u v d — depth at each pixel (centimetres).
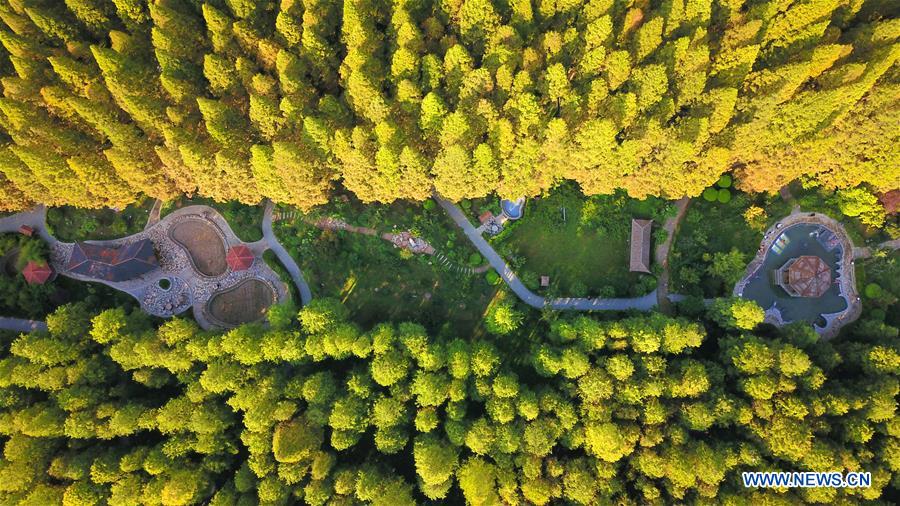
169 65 5516
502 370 6122
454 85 5634
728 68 5497
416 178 5797
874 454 5519
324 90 6053
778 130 5588
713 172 5844
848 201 6266
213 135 5459
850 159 5812
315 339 5828
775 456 5531
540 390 5972
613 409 5716
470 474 5644
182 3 5897
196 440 5784
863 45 5550
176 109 5519
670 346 5794
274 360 5888
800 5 5369
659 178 5875
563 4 5659
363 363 6359
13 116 5347
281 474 5588
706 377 5656
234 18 5800
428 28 5791
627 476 5734
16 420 5506
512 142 5609
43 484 5525
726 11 5575
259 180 5812
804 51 5434
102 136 5875
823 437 5591
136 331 6056
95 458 5631
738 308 5866
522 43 5678
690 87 5438
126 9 5672
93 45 5469
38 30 5672
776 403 5594
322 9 5706
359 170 5741
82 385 5775
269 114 5538
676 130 5534
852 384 5800
